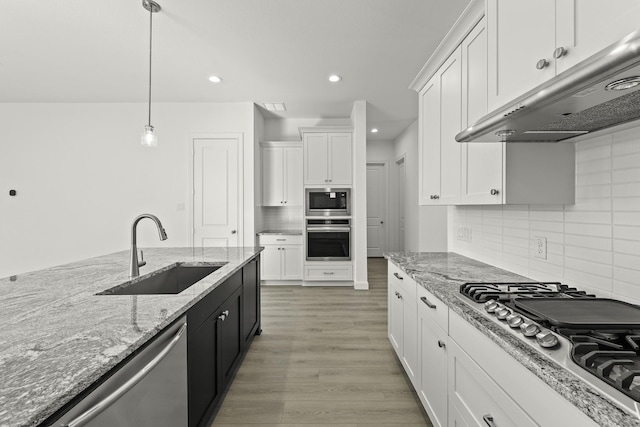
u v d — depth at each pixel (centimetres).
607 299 111
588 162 126
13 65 330
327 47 293
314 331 298
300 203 491
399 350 215
